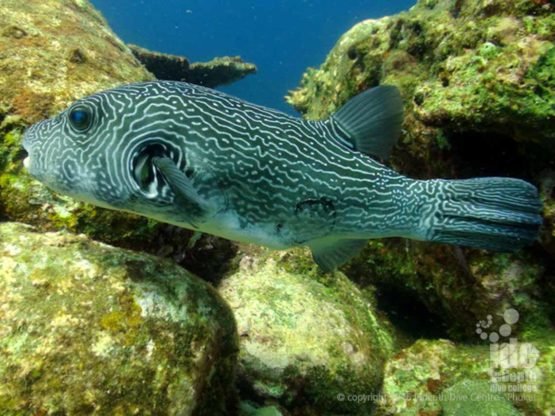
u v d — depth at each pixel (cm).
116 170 35
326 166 38
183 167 35
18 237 35
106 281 34
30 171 37
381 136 41
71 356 30
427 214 41
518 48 44
